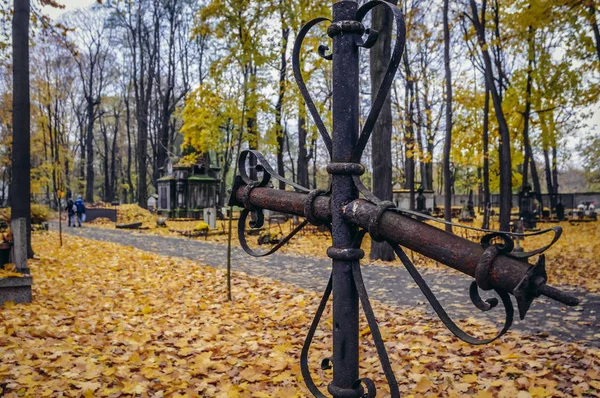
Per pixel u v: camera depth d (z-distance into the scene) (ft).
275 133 59.77
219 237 61.16
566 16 39.78
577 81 55.98
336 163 5.15
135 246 48.70
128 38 123.75
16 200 32.99
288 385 12.51
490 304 4.09
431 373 13.16
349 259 5.12
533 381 12.17
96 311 20.79
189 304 22.66
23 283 21.36
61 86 117.50
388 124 39.06
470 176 157.58
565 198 141.08
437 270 33.58
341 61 5.17
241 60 32.30
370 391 4.95
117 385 12.00
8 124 103.55
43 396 10.92
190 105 60.29
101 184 196.44
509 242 3.89
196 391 11.94
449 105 49.24
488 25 57.31
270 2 42.22
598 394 11.30
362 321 19.40
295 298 23.57
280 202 5.92
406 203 98.63
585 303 22.06
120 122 185.88
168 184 98.27
